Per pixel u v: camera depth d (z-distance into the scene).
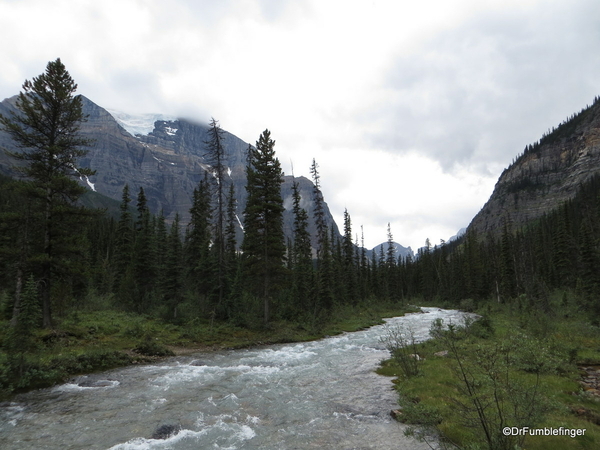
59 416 10.62
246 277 36.97
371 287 81.75
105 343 21.14
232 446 8.48
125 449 8.34
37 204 22.66
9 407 11.42
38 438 8.99
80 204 25.06
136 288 36.00
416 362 16.16
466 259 89.31
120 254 45.78
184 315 32.53
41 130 23.94
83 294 34.03
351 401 12.11
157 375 16.14
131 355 19.89
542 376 12.20
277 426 9.80
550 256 76.00
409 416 7.88
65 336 20.23
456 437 8.23
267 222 34.25
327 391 13.45
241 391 13.46
